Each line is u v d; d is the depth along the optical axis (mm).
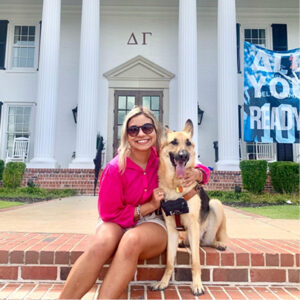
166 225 2117
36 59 12234
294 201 6562
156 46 12180
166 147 2164
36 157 9633
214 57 12117
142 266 2211
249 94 9156
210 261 2215
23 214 4273
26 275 2162
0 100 11938
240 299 1932
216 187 8570
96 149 10242
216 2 12039
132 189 2043
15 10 12398
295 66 9203
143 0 11945
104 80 11945
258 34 12508
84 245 2322
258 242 2594
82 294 1635
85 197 7391
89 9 9961
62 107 11828
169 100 11883
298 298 1962
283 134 9086
